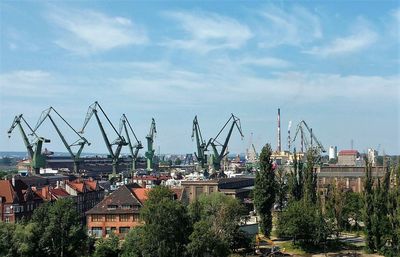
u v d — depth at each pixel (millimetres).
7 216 184500
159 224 129375
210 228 139375
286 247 175375
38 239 137250
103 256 139625
